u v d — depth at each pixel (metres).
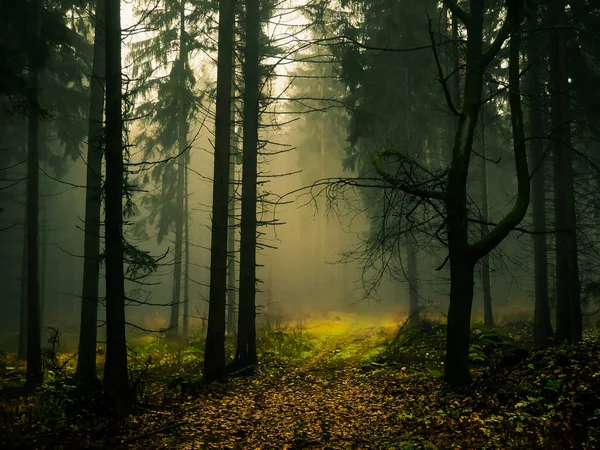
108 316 10.00
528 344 17.44
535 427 6.48
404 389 10.56
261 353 16.97
